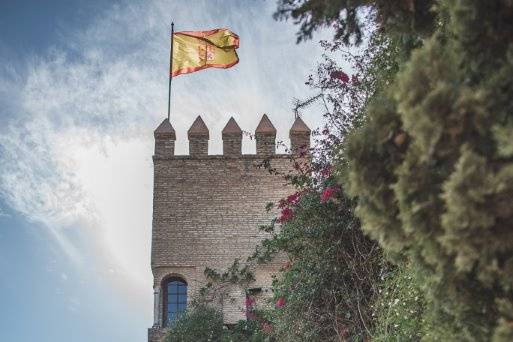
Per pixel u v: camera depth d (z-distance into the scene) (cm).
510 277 381
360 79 1223
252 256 2647
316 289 1135
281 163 2856
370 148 437
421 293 734
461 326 457
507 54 396
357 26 550
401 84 398
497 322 413
